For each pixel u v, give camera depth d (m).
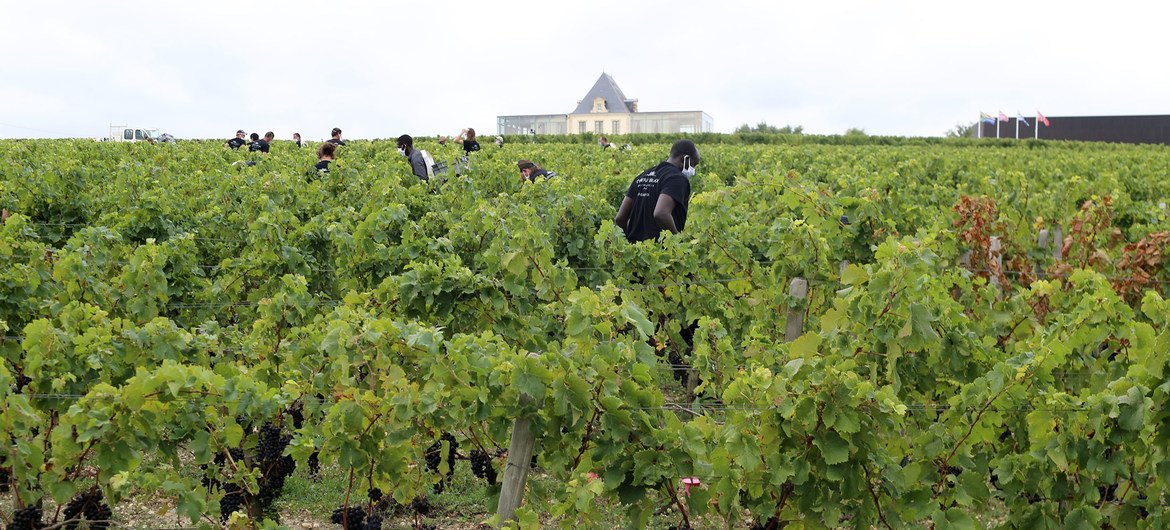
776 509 4.32
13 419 3.91
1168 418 4.11
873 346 5.04
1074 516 4.45
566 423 4.16
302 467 5.71
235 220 9.80
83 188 11.67
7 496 5.32
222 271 8.17
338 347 4.52
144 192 10.92
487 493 4.56
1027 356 4.77
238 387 4.21
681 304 8.12
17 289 6.53
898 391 5.02
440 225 9.21
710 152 25.05
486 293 6.29
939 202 14.00
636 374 4.15
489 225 7.90
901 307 4.90
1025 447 4.79
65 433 3.96
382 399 4.33
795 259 7.38
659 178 8.77
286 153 21.48
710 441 4.23
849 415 4.02
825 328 5.13
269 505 5.36
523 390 4.00
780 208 8.88
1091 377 5.23
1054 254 10.65
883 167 21.69
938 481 4.70
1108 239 9.39
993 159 25.80
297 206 11.52
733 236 8.24
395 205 8.65
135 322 6.70
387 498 5.57
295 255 8.09
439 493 5.91
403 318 6.29
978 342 5.36
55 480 4.02
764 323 7.37
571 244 8.95
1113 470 4.27
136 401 3.98
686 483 4.28
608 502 4.63
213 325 5.81
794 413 4.08
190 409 4.16
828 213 8.06
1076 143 52.31
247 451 5.23
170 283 7.55
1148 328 4.43
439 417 4.29
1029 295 6.44
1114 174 17.94
